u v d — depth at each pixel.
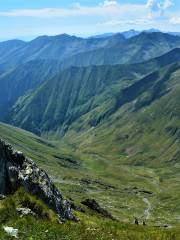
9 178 38.62
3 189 37.66
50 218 31.11
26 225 25.22
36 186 39.62
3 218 26.39
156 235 31.56
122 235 29.05
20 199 30.86
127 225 38.22
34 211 30.83
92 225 33.69
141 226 39.84
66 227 26.86
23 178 39.34
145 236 30.31
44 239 22.59
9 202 29.20
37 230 23.97
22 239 21.44
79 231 26.45
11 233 21.98
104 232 28.62
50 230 24.42
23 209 29.12
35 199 31.88
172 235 32.31
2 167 38.59
